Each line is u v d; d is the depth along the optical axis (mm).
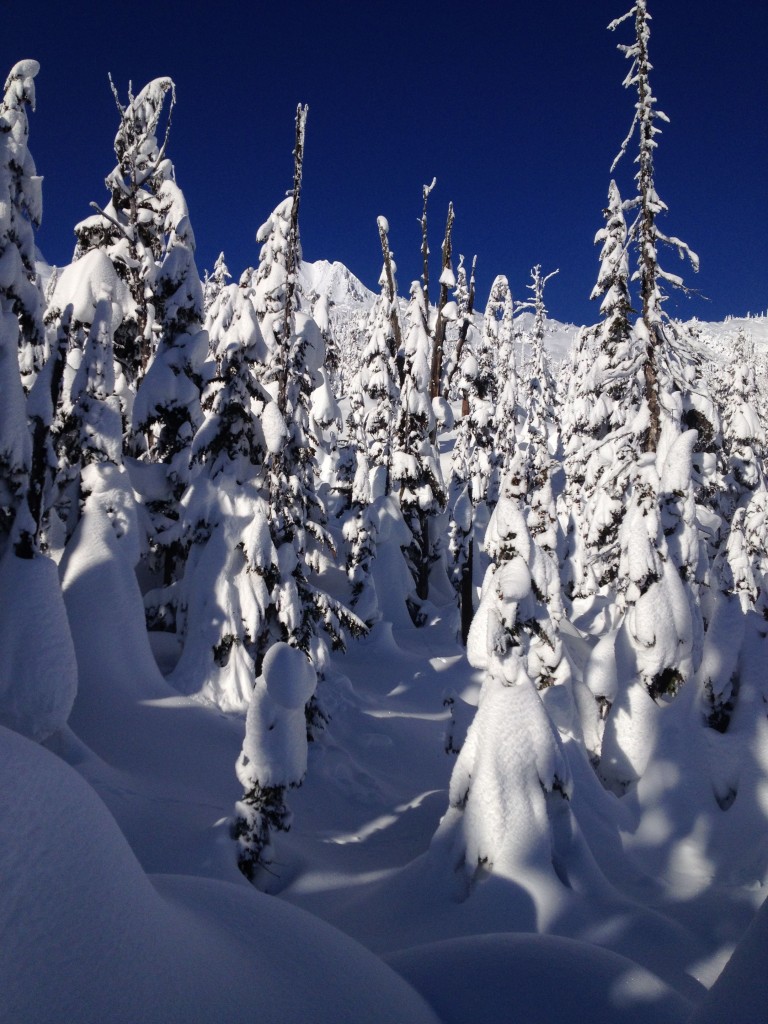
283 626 16266
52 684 9992
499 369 44156
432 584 34250
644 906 7238
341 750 15484
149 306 21719
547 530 21250
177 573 19109
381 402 32094
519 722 7574
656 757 10055
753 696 9750
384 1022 2791
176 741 12953
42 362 17766
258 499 16672
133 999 1795
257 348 16266
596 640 21734
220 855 8344
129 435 20609
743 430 34531
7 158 13703
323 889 8852
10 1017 1499
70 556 14414
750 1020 2064
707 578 16047
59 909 1786
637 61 16781
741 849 8680
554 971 4211
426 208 32812
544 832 7219
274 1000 2346
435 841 7773
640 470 14141
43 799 1986
